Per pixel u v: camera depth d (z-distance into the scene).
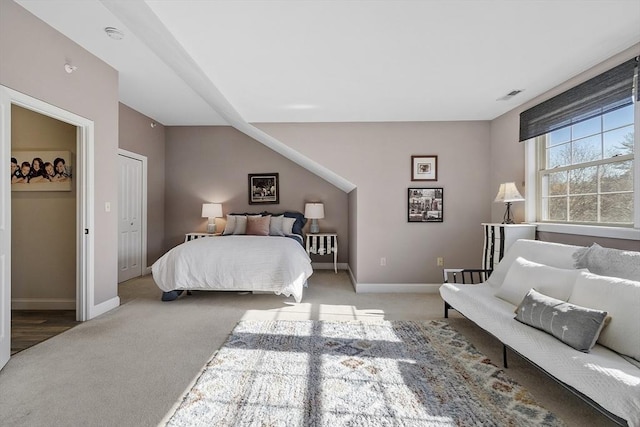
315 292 4.46
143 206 5.41
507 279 2.75
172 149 6.12
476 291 3.01
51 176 3.58
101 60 3.32
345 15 2.09
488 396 1.94
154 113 5.29
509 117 4.02
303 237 5.95
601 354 1.73
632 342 1.68
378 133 4.53
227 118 5.25
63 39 2.82
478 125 4.48
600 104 2.70
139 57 3.26
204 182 6.14
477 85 3.23
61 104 2.82
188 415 1.75
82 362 2.34
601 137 2.78
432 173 4.50
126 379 2.11
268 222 5.45
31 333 2.90
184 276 3.85
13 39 2.35
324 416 1.75
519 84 3.20
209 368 2.26
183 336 2.84
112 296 3.62
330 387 2.03
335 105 3.86
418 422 1.70
